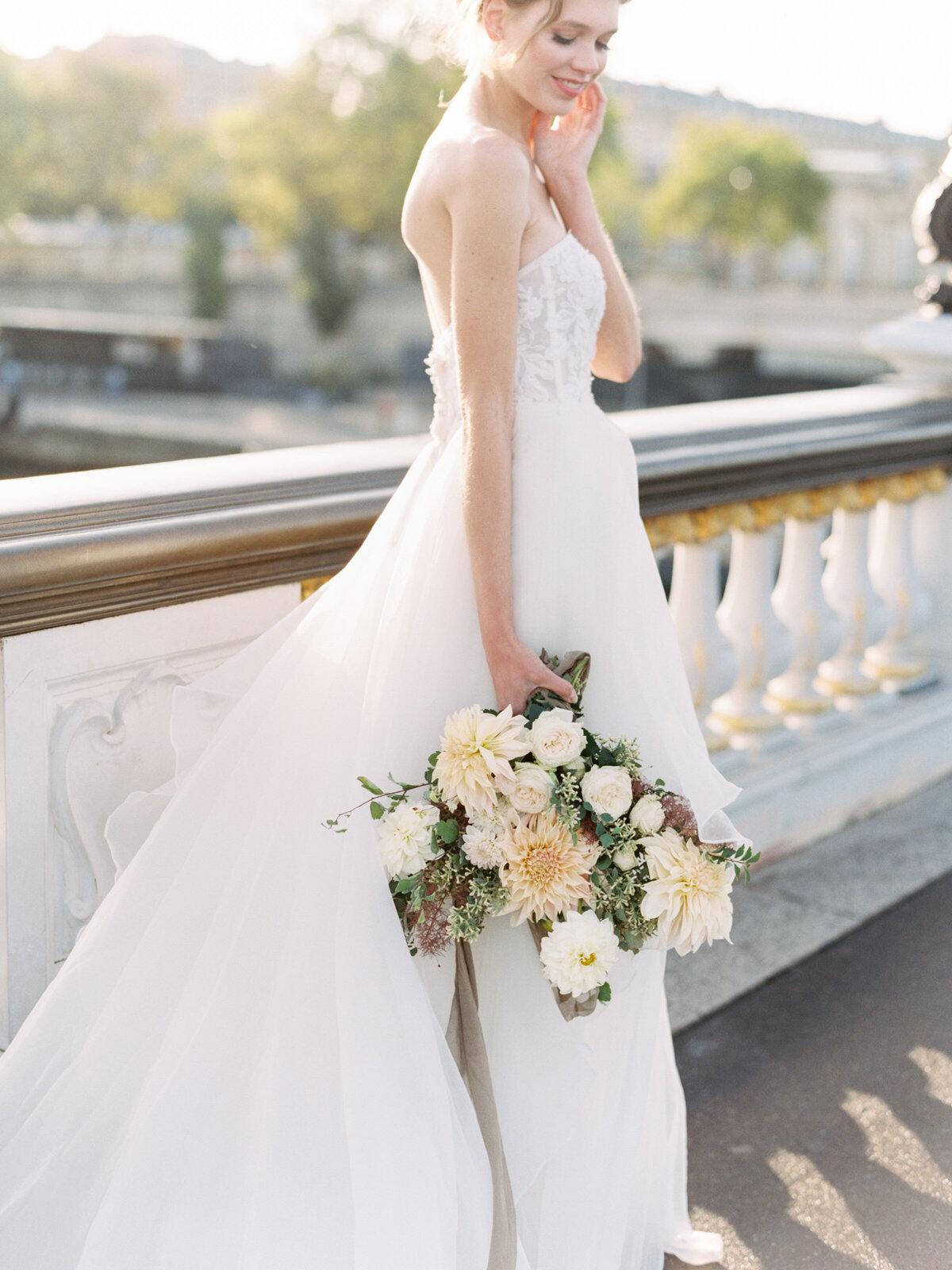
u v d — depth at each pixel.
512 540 1.76
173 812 1.80
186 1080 1.66
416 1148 1.54
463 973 1.72
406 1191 1.52
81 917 2.10
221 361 45.41
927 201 4.14
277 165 43.09
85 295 54.91
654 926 1.67
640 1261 1.96
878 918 3.17
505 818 1.61
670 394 44.97
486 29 1.74
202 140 46.50
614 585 1.80
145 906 1.79
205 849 1.77
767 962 2.95
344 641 1.78
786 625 3.64
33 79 44.94
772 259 52.88
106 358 45.16
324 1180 1.58
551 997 1.74
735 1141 2.32
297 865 1.73
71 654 1.98
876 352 4.18
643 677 1.79
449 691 1.75
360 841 1.68
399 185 41.97
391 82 41.00
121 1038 1.76
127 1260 1.60
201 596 2.12
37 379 45.19
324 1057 1.62
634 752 1.70
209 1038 1.68
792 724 3.73
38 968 2.05
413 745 1.74
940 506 4.14
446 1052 1.64
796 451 3.27
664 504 2.98
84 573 1.90
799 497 3.50
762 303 47.25
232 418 42.72
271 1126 1.59
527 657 1.68
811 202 49.47
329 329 47.16
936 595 4.20
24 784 1.96
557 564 1.77
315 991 1.64
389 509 1.84
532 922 1.69
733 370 46.44
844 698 3.96
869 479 3.79
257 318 49.41
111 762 2.09
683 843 1.66
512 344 1.67
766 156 49.00
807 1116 2.40
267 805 1.76
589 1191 1.79
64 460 41.28
